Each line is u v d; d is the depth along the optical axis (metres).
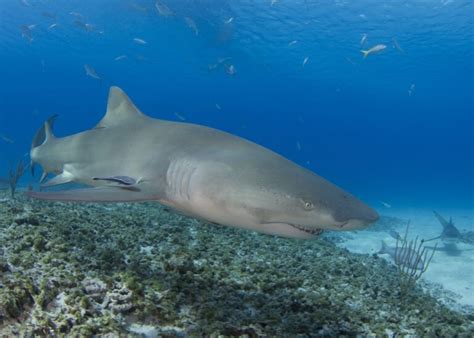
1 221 6.48
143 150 5.05
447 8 32.16
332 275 8.39
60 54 57.66
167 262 5.63
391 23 35.97
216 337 3.95
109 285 4.51
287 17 36.03
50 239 5.95
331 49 45.38
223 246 8.48
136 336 3.69
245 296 5.33
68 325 3.68
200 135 4.81
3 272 4.41
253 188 3.80
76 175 6.11
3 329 3.50
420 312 6.87
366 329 5.30
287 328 4.57
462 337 5.82
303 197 3.60
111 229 7.73
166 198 4.62
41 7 36.59
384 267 10.71
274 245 9.92
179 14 36.19
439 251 14.97
